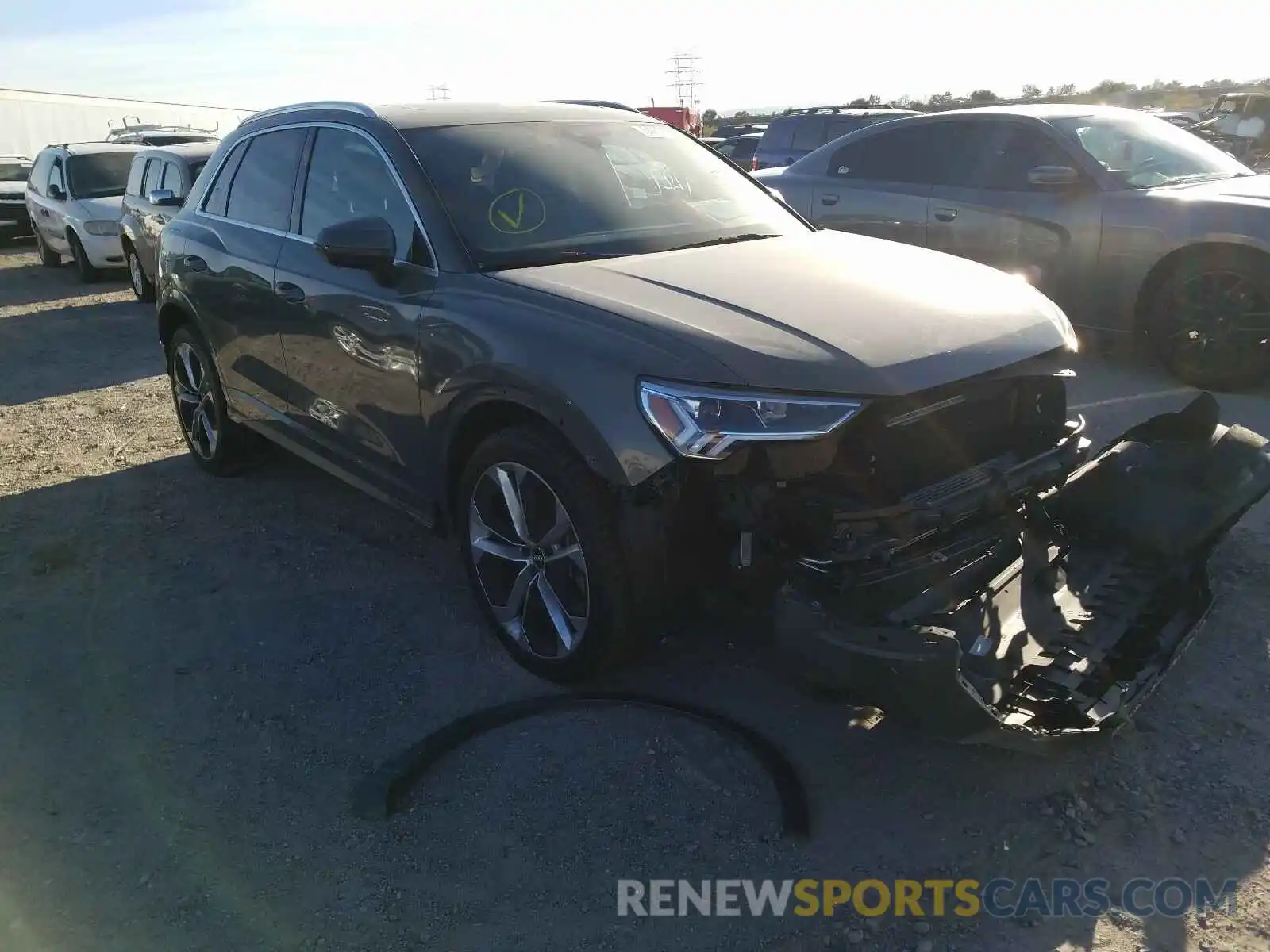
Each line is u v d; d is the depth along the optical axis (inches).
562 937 92.0
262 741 121.3
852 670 96.3
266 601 156.1
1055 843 101.3
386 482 151.1
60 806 110.9
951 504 107.4
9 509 198.4
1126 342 252.7
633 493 107.0
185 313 201.0
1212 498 124.9
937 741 117.0
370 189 149.6
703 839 103.1
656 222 149.2
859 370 103.4
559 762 115.0
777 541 104.0
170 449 233.3
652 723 121.0
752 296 117.9
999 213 265.7
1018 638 110.7
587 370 110.0
